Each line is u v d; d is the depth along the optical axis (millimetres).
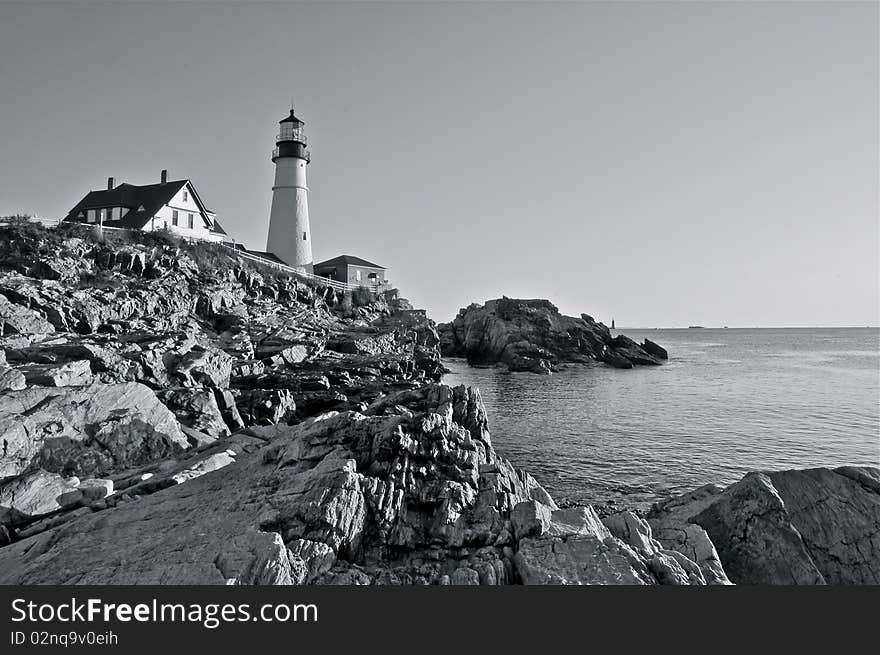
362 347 50719
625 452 33875
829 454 33844
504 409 48594
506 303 100812
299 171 80625
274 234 80062
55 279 42000
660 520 16391
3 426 17578
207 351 33562
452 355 104812
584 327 99062
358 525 11461
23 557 11477
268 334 45688
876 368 92000
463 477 13141
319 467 12625
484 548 11297
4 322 32031
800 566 14000
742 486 15844
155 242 55469
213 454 18094
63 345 27531
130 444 19938
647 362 96750
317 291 70875
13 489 14891
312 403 33219
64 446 18625
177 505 12828
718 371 85250
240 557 9953
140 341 32656
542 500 14148
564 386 64750
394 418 14227
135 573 9945
